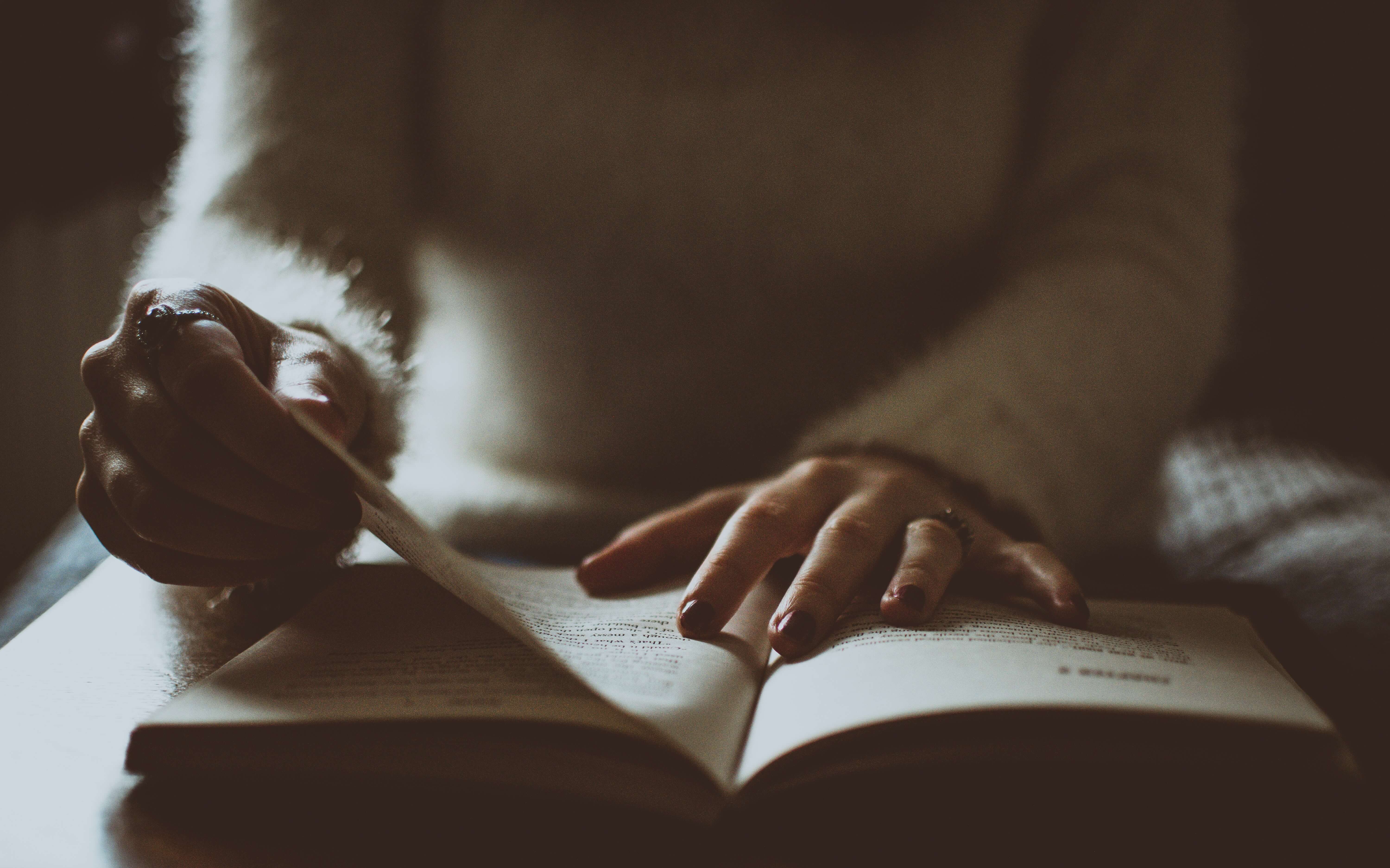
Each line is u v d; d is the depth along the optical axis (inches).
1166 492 31.6
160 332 15.7
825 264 29.0
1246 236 46.5
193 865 13.3
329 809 14.1
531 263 29.5
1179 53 28.0
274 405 15.5
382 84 27.1
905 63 27.3
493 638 16.2
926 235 29.3
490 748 14.1
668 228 28.5
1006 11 28.2
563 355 30.1
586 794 14.0
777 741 14.3
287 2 26.2
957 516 18.1
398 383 20.5
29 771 14.5
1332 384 45.3
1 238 47.4
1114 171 27.4
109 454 16.0
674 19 27.0
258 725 14.2
